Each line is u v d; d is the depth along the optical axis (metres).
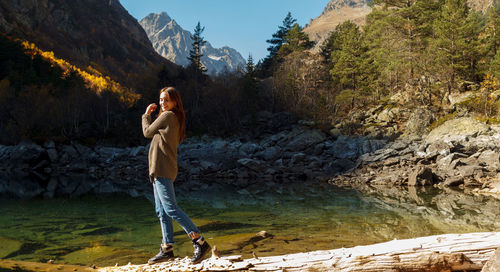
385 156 23.95
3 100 49.50
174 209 3.12
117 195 15.38
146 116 3.37
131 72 134.75
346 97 40.94
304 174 25.17
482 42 37.50
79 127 45.81
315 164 27.05
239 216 9.17
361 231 6.79
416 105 34.66
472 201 11.45
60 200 13.43
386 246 2.84
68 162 38.81
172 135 3.20
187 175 27.66
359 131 33.78
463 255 2.64
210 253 5.05
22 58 69.69
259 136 40.00
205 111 46.69
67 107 46.38
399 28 42.50
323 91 45.84
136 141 43.25
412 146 25.50
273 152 30.66
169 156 3.18
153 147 3.18
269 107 47.44
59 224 8.30
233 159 30.00
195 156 31.39
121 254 5.16
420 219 8.07
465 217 8.24
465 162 19.91
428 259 2.66
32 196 14.86
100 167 35.53
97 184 21.48
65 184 21.41
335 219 8.38
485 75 35.25
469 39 36.31
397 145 25.81
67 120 45.66
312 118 40.12
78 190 17.72
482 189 14.77
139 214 9.92
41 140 42.09
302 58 58.47
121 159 36.28
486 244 2.66
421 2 40.72
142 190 17.83
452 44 35.19
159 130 3.18
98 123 46.41
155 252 5.30
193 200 13.08
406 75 40.28
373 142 28.47
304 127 36.62
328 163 27.62
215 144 32.44
